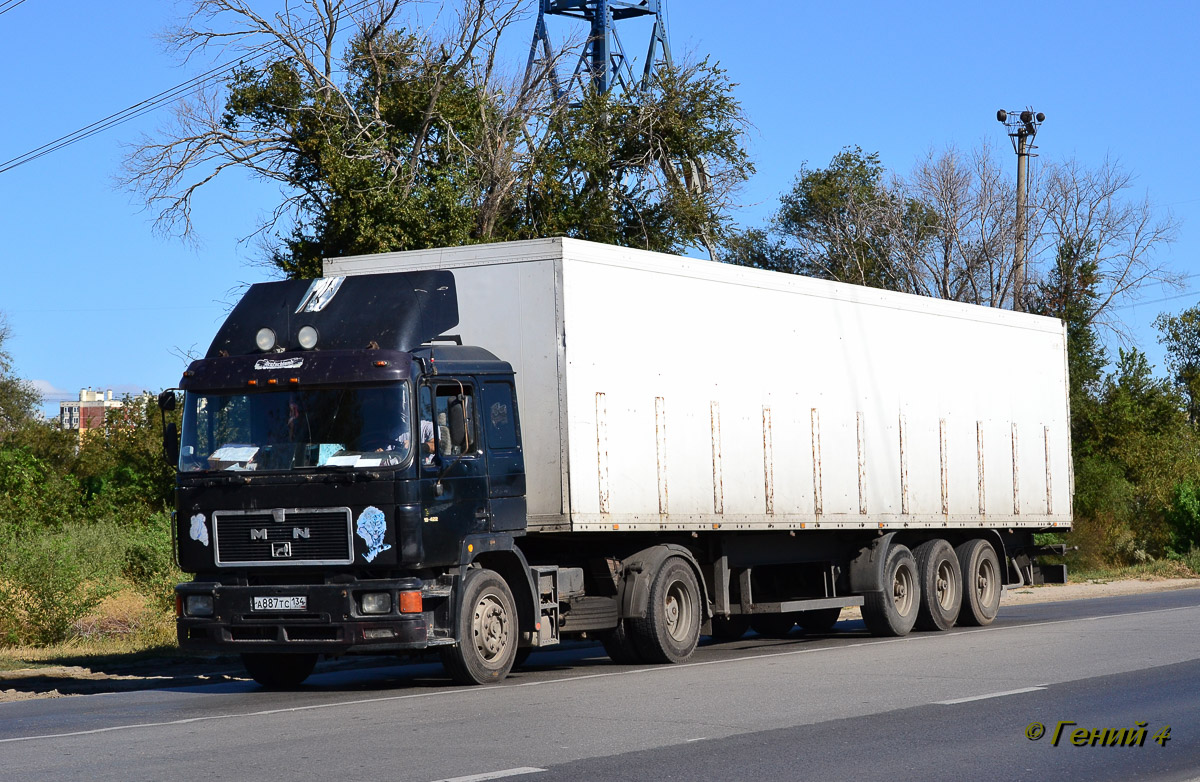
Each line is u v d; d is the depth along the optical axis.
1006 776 7.59
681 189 34.25
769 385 16.03
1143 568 37.03
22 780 7.70
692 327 14.98
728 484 15.30
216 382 12.49
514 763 7.95
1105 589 30.94
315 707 11.00
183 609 12.37
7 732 9.94
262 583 12.23
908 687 11.53
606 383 13.77
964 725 9.38
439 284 12.98
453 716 10.11
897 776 7.57
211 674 15.18
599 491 13.55
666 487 14.41
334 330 12.49
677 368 14.71
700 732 9.12
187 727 9.88
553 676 13.27
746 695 11.12
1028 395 21.05
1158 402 43.41
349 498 11.85
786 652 15.65
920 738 8.84
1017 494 20.61
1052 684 11.62
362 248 28.70
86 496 34.59
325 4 31.14
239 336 12.88
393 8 31.27
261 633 12.11
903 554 18.31
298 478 12.02
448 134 30.77
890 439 18.02
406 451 11.87
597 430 13.60
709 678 12.57
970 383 19.72
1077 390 42.94
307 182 31.12
